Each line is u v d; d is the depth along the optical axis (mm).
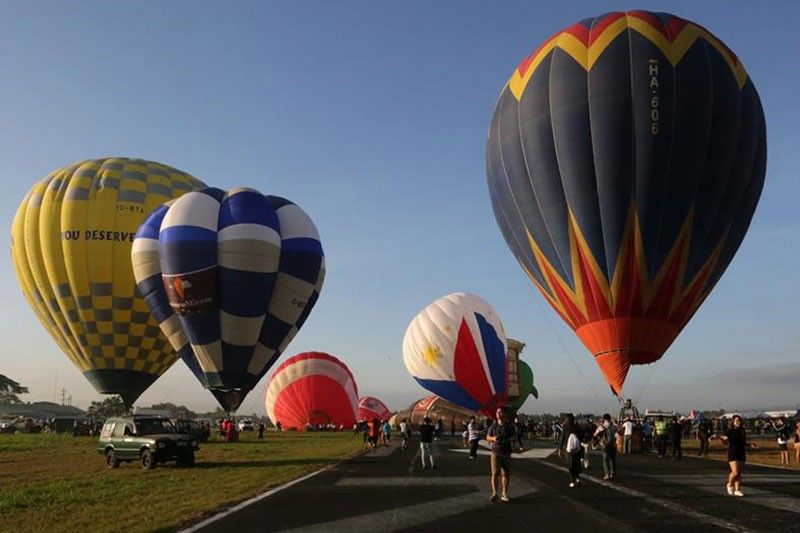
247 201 38562
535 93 28797
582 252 27438
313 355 80812
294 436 57781
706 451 29281
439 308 53500
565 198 27609
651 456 28484
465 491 16297
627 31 27844
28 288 44500
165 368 45094
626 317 27062
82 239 42812
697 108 26594
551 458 27641
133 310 43188
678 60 27062
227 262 37031
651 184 26516
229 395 38719
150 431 24297
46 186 44531
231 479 19391
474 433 28062
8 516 12891
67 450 34531
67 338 43781
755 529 11078
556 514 12664
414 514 12750
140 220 43906
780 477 19344
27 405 145250
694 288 27359
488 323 52812
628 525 11469
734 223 27750
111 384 43625
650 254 26672
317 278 40031
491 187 31672
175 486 17641
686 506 13602
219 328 37750
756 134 27953
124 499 15180
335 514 12805
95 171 44969
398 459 27562
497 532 10914
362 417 99312
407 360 54688
